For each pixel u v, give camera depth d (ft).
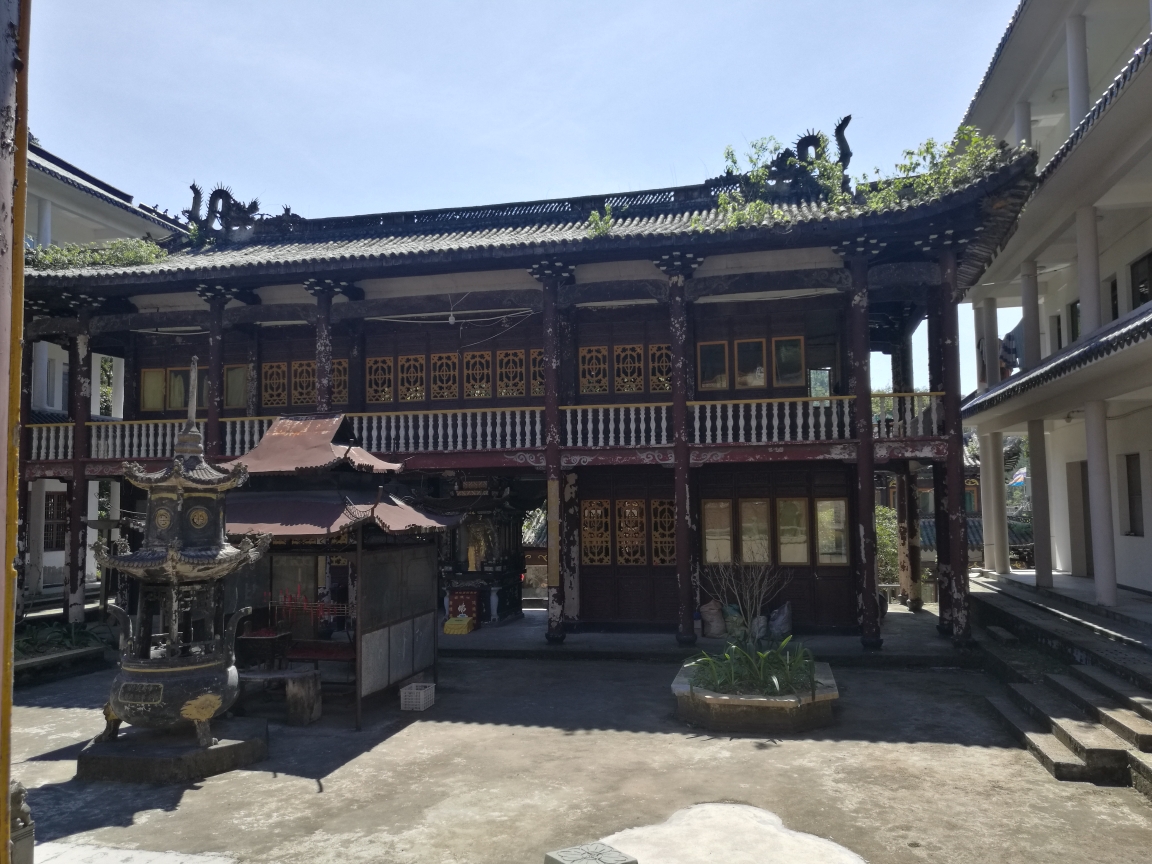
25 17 6.59
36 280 55.06
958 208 44.65
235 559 31.01
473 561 62.90
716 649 49.21
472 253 50.01
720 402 50.55
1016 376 66.39
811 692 33.58
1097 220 54.19
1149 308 43.42
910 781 27.02
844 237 47.11
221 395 56.75
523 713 36.99
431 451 53.26
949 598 51.26
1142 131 42.80
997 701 36.47
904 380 64.28
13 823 14.55
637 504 58.39
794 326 57.21
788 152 58.13
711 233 47.44
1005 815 24.00
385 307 55.47
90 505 86.58
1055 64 60.34
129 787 27.45
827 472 55.88
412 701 37.52
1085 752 26.96
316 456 37.86
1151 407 53.62
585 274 54.19
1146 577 54.80
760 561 56.39
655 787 26.76
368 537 37.27
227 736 30.48
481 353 61.41
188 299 60.18
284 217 68.18
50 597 75.41
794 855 21.20
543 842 22.49
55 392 84.23
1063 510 71.10
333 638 46.55
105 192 79.36
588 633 57.00
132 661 29.66
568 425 52.70
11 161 6.37
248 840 22.94
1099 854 21.33
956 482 47.37
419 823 24.02
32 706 39.65
